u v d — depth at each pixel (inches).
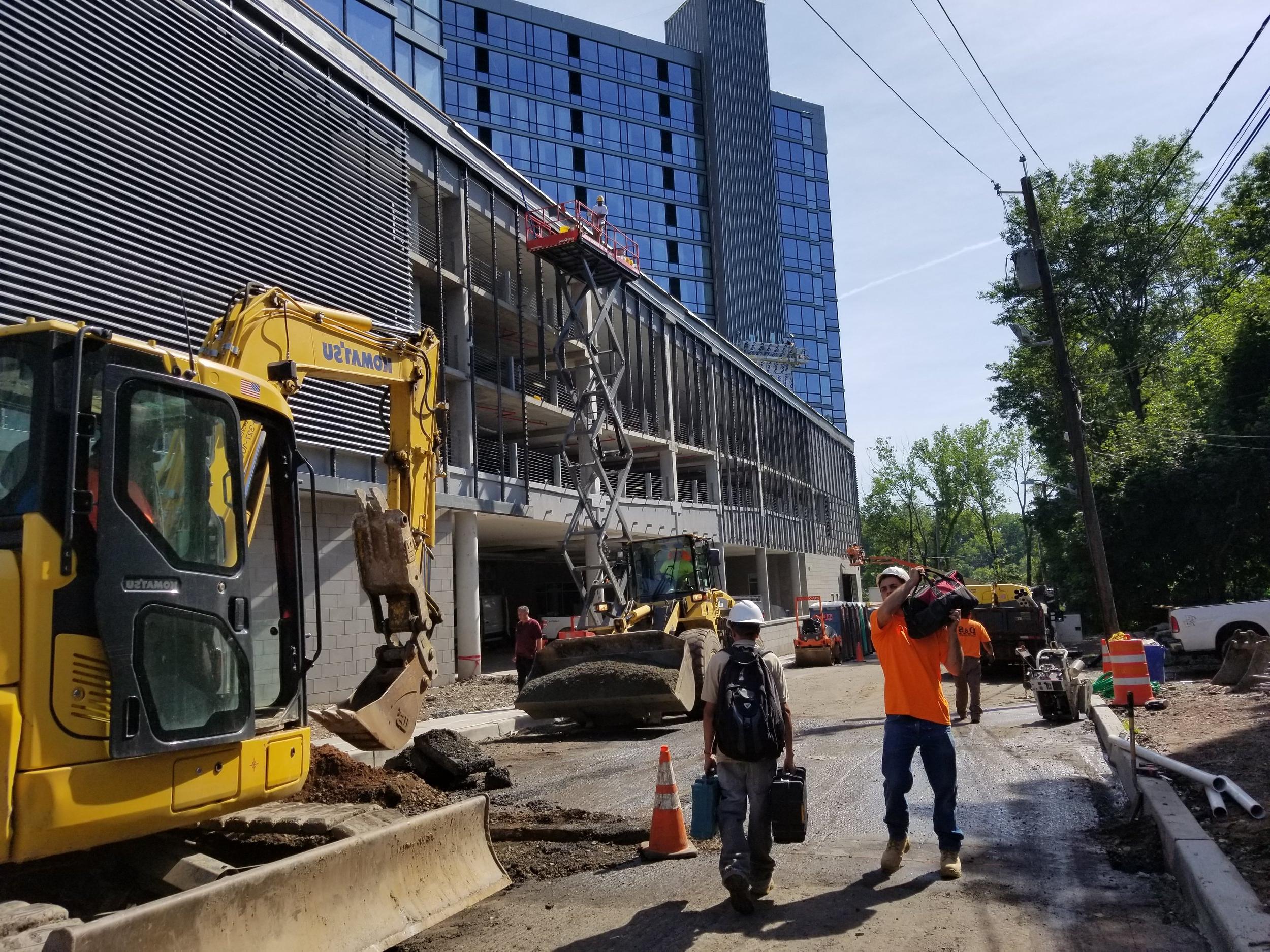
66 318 480.1
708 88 2758.4
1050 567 1769.2
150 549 170.7
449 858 218.8
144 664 165.8
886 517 3336.6
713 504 1636.3
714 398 1691.7
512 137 2335.1
